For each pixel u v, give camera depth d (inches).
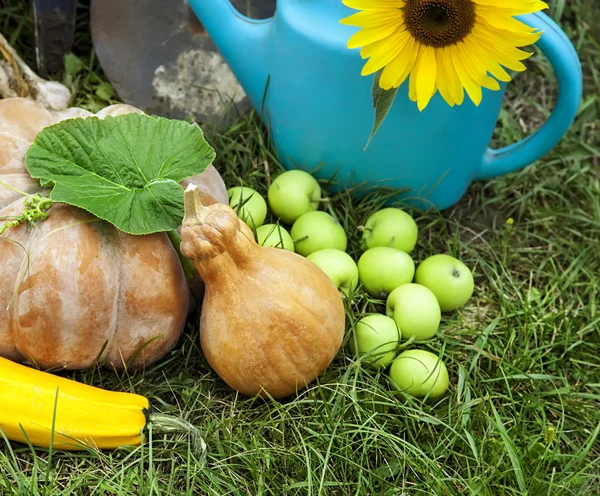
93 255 48.8
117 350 52.2
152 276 50.8
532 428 57.7
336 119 60.3
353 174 64.6
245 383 52.6
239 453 51.6
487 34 52.2
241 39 61.5
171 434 53.6
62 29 70.5
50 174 50.1
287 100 61.1
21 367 49.7
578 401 59.6
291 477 52.5
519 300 65.0
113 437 50.3
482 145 63.6
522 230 71.4
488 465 53.6
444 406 57.6
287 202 63.3
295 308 50.8
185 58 70.4
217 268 49.8
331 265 59.2
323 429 53.5
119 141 52.5
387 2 51.7
